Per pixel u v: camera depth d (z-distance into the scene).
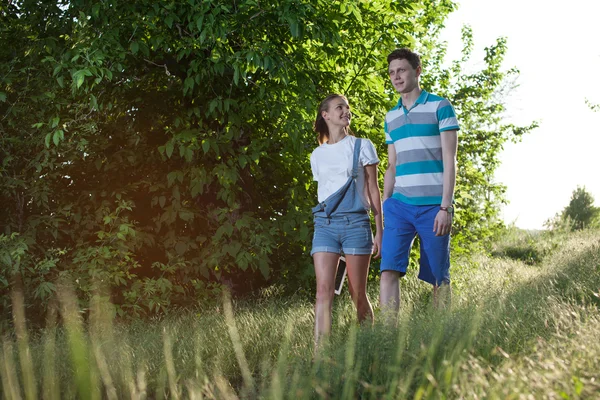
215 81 7.02
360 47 7.44
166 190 7.33
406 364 2.60
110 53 6.19
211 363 3.47
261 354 3.85
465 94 11.77
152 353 3.70
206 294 6.90
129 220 7.19
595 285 5.01
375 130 7.71
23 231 6.76
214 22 5.94
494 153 12.04
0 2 6.80
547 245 17.23
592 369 2.24
